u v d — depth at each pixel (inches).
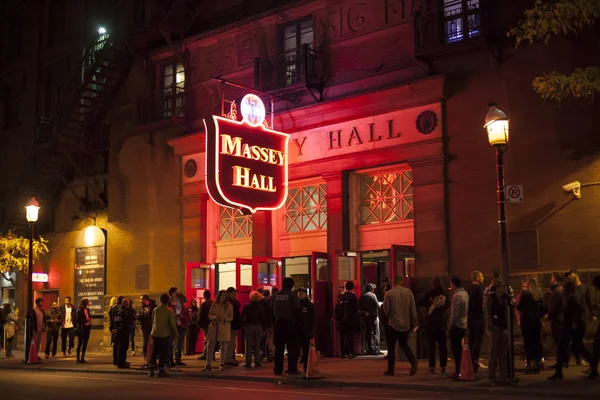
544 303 665.6
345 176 835.4
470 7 759.7
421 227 757.9
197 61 1003.9
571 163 673.6
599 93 665.6
